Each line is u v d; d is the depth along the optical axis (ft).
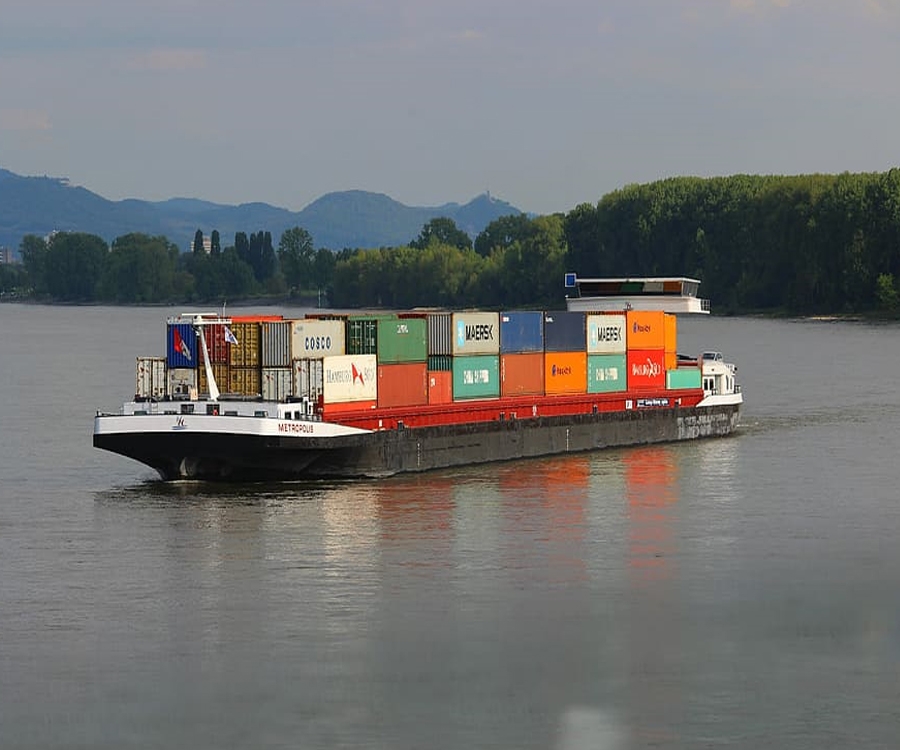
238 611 321.93
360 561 362.74
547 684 280.31
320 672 285.84
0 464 530.27
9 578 349.61
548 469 498.69
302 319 474.90
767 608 325.21
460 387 499.92
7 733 258.37
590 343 549.54
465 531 395.75
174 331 458.91
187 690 276.41
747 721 262.67
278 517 410.72
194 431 439.22
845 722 261.65
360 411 461.37
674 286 640.99
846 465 521.65
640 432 565.94
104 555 371.35
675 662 290.97
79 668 287.48
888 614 320.91
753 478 489.26
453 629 309.83
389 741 254.88
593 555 371.15
